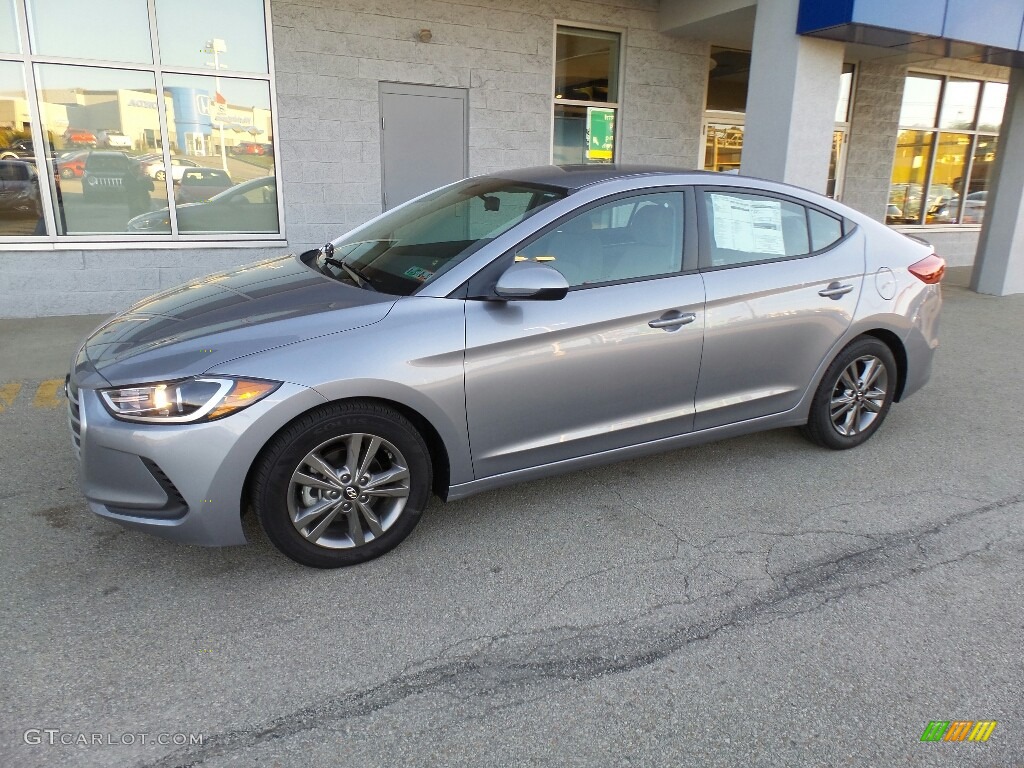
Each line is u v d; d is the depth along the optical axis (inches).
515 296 121.0
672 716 92.0
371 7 308.2
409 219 154.1
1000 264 386.6
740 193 151.9
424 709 92.3
